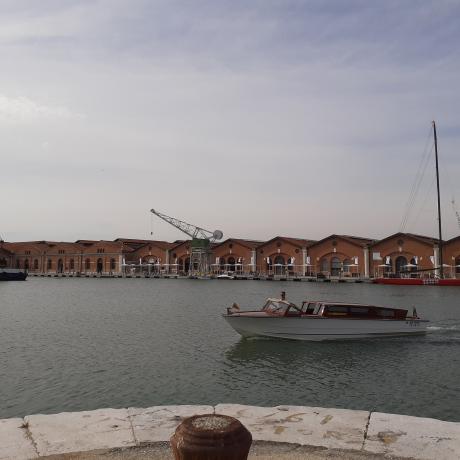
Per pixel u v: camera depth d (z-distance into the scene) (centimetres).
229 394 1617
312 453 563
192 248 12062
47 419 658
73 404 1504
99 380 1759
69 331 2867
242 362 2081
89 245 14775
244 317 2534
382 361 2139
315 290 7144
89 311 4038
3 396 1578
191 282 9931
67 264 14125
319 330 2564
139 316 3662
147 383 1728
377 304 4897
